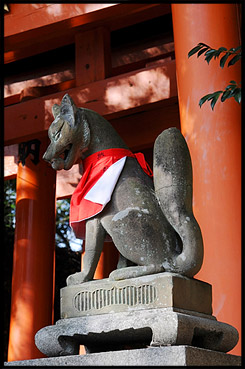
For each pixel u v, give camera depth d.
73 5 8.87
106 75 9.55
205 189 6.06
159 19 10.49
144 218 3.81
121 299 3.64
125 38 10.77
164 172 3.82
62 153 4.24
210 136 6.21
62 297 3.87
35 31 9.15
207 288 3.84
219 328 3.71
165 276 3.55
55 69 11.10
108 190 3.95
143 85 8.84
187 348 3.24
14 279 10.04
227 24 6.72
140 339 3.72
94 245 3.96
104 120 4.29
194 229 3.73
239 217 5.89
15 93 11.20
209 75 6.45
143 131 9.91
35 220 10.18
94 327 3.61
